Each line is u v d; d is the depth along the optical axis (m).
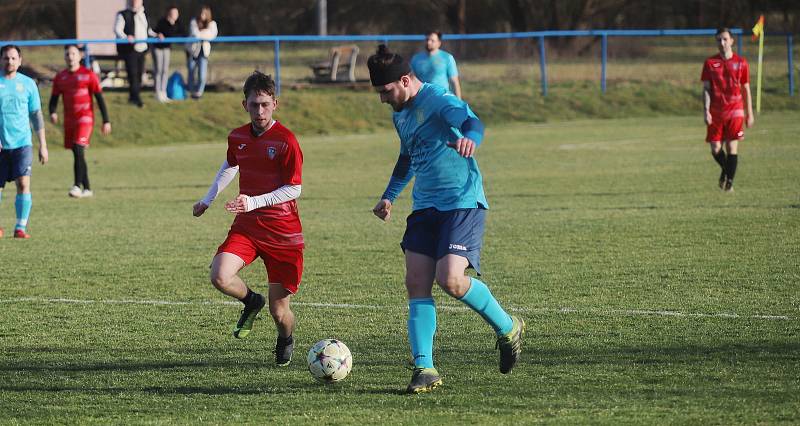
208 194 14.78
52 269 22.92
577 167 43.53
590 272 21.42
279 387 13.58
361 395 13.07
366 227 28.55
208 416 12.25
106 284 21.22
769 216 28.44
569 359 14.70
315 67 75.38
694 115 70.56
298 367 14.68
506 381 13.55
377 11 114.75
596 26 107.56
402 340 16.22
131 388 13.66
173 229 28.86
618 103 71.81
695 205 31.11
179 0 112.00
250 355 15.44
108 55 65.12
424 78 39.16
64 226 29.61
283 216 14.23
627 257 22.98
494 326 13.42
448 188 13.27
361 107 66.88
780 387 12.92
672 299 18.70
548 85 74.62
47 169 47.12
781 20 109.44
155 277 21.91
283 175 14.23
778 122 62.50
